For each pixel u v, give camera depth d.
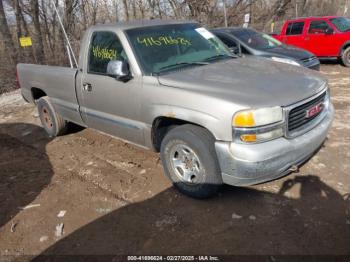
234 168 3.04
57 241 3.18
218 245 2.92
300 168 3.95
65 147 5.41
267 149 2.94
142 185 3.96
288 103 3.03
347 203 3.28
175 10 19.47
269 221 3.13
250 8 21.23
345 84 8.23
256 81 3.35
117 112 4.14
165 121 3.75
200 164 3.32
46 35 18.08
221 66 3.89
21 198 3.98
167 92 3.44
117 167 4.49
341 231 2.93
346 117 5.57
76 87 4.67
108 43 4.16
